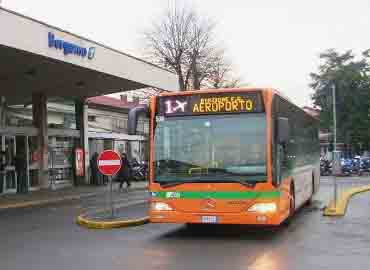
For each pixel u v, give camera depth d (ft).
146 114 39.01
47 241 38.65
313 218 49.55
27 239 39.75
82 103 104.32
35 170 90.27
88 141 111.86
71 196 78.02
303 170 53.83
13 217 54.54
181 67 172.24
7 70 74.79
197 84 171.22
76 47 72.13
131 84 90.99
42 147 91.56
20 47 62.34
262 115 36.81
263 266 28.53
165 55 172.45
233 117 37.22
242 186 36.19
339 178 125.18
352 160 138.92
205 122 37.60
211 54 173.99
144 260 30.68
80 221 48.03
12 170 83.56
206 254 32.32
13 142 84.79
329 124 174.70
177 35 172.76
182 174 37.29
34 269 28.66
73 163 100.17
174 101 38.34
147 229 44.47
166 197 37.42
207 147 37.22
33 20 64.44
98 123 152.46
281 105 40.50
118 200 72.23
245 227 44.19
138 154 134.51
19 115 90.38
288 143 42.80
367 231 41.19
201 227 44.93
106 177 105.09
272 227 43.91
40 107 92.32
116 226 45.78
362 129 176.14
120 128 163.32
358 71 178.70
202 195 36.70
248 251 33.14
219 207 36.40
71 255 32.71
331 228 42.88
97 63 77.00
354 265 28.58
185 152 37.58
